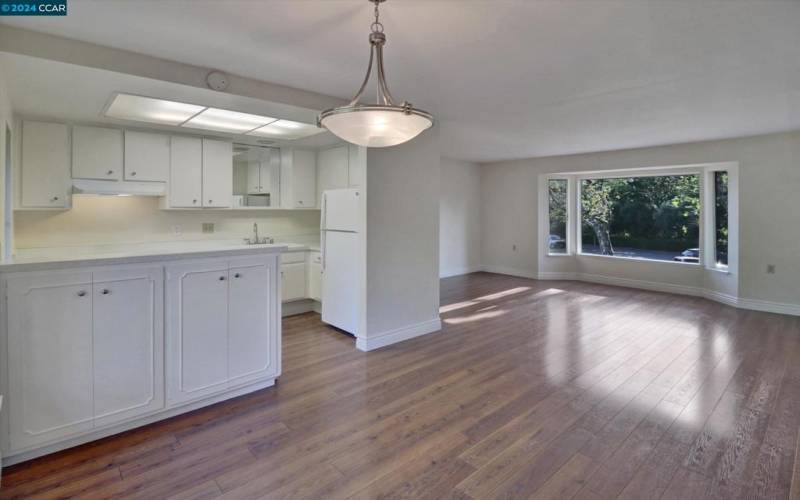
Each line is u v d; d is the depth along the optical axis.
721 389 3.05
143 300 2.50
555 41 2.45
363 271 3.91
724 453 2.26
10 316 2.10
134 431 2.49
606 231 7.38
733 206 5.55
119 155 4.05
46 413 2.21
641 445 2.35
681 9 2.06
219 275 2.81
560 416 2.68
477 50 2.58
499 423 2.59
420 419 2.65
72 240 4.07
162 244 4.61
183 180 4.43
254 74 3.03
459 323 4.86
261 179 5.23
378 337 4.01
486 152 6.89
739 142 5.44
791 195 5.09
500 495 1.94
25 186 3.61
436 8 2.05
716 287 5.93
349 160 4.95
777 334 4.36
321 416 2.69
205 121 3.86
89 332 2.32
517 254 8.10
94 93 3.00
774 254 5.24
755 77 3.08
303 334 4.46
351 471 2.13
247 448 2.33
